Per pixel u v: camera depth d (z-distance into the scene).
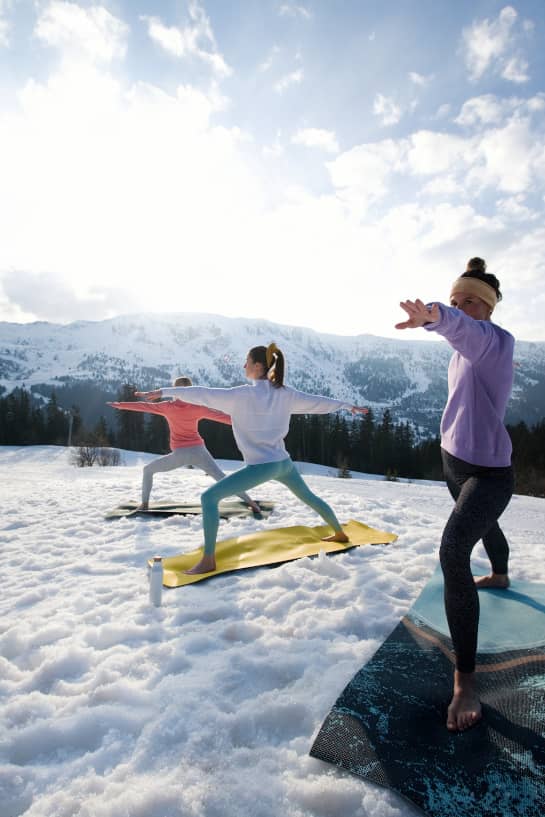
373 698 2.04
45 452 41.72
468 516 2.06
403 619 2.81
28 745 1.85
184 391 3.67
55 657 2.47
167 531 5.29
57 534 5.29
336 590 3.31
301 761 1.73
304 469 53.06
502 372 2.22
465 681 1.92
